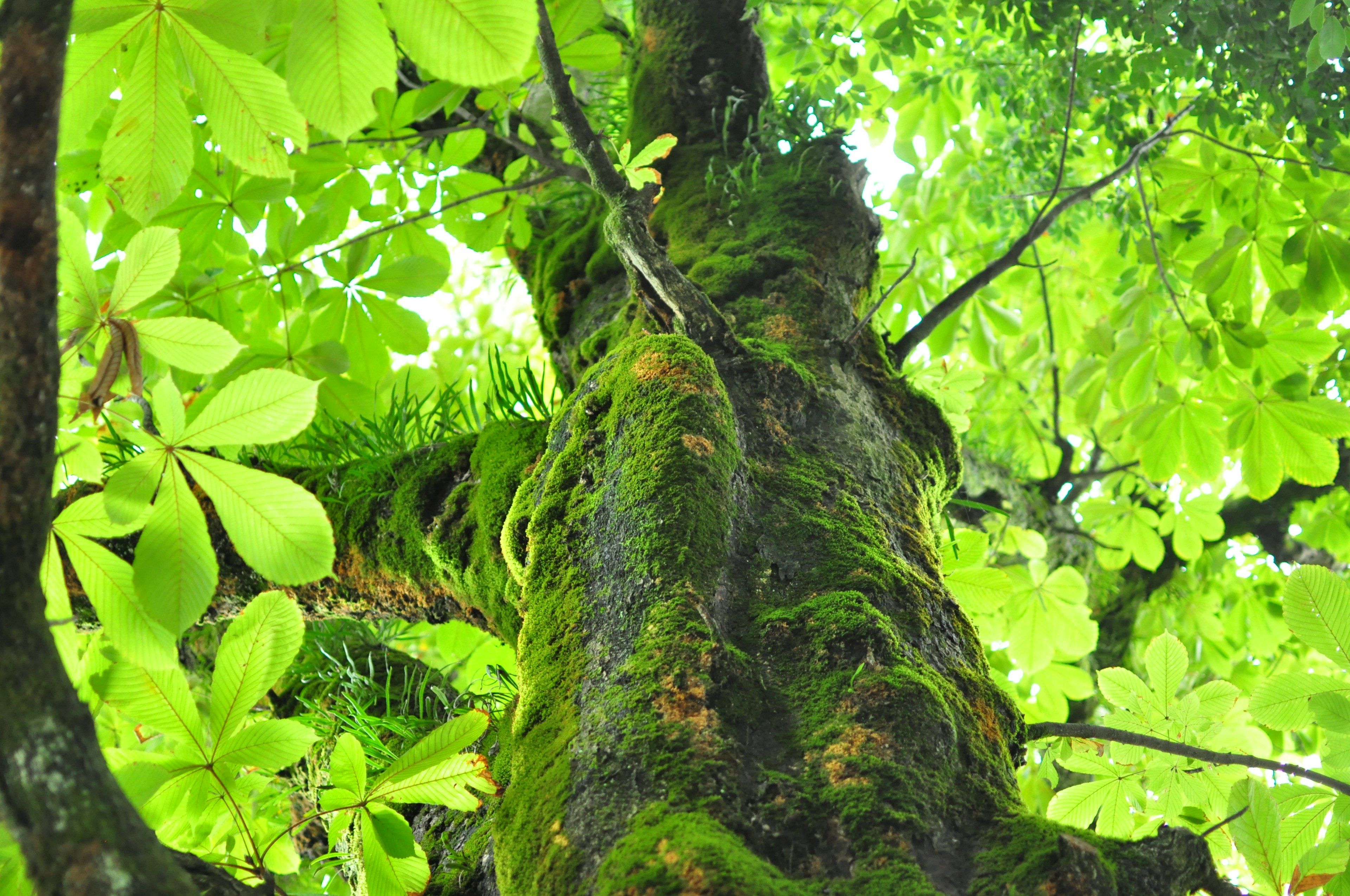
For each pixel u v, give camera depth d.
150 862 0.88
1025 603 2.65
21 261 0.93
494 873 1.25
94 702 2.02
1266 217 2.33
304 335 1.89
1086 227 3.92
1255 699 1.38
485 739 1.54
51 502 0.96
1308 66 1.80
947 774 1.17
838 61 2.40
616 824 1.09
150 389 1.86
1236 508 4.08
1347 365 2.55
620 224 1.55
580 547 1.34
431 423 2.02
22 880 1.09
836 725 1.17
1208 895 1.14
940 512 1.72
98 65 1.20
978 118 3.93
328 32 1.08
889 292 1.64
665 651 1.19
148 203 1.24
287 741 1.25
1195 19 2.03
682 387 1.38
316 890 1.32
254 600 1.22
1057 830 1.12
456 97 1.88
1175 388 2.47
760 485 1.41
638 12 2.45
